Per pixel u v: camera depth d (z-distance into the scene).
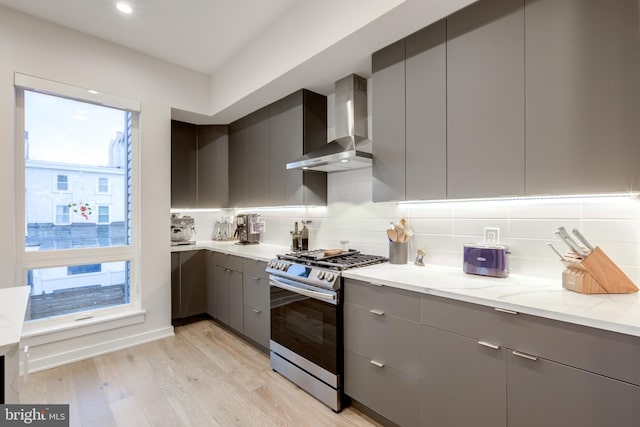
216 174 3.84
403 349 1.65
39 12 2.39
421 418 1.58
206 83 3.47
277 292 2.44
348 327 1.95
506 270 1.73
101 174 2.88
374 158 2.19
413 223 2.29
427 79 1.88
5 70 2.31
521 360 1.24
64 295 2.68
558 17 1.40
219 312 3.32
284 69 2.45
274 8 2.38
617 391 1.02
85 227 2.79
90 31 2.65
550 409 1.17
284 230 3.45
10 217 2.33
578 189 1.35
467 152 1.71
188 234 3.71
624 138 1.24
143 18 2.47
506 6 1.56
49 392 2.12
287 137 2.93
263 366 2.53
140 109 2.98
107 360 2.60
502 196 1.58
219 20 2.52
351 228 2.73
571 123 1.37
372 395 1.81
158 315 3.10
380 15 1.76
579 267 1.39
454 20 1.75
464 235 2.01
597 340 1.06
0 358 0.91
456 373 1.44
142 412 1.92
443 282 1.63
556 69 1.41
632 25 1.23
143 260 3.01
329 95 2.96
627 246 1.44
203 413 1.92
